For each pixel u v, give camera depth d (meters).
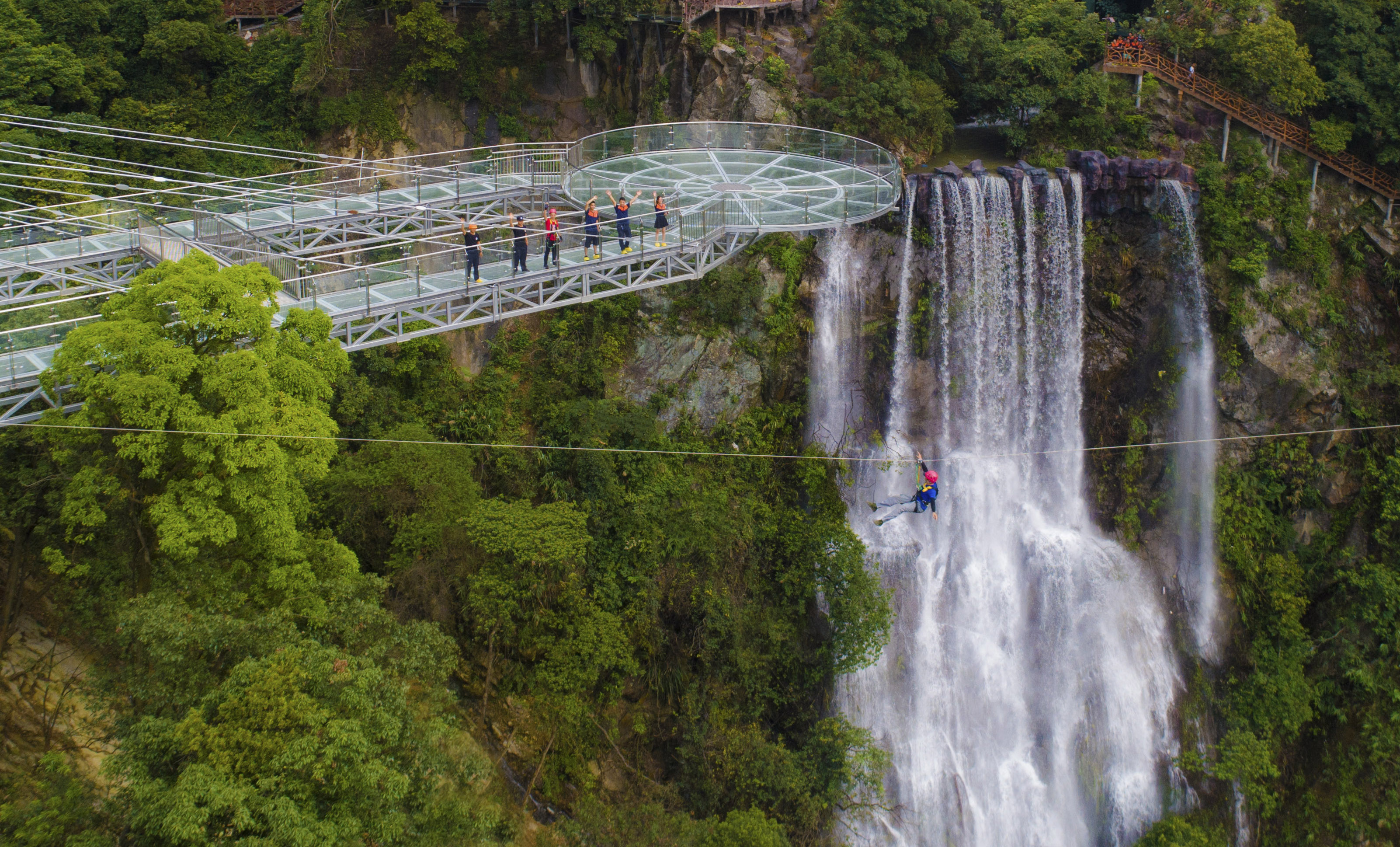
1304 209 56.16
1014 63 56.19
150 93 54.12
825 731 43.44
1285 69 56.50
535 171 50.00
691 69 55.94
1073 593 53.94
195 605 27.38
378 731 23.88
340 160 54.66
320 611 28.61
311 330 31.61
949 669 51.84
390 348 44.50
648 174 47.06
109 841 21.02
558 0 53.28
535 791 39.03
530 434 45.50
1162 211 53.69
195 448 27.30
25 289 37.97
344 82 54.91
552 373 46.47
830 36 54.19
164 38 53.22
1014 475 54.25
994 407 53.50
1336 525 55.34
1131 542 55.25
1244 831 50.81
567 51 56.91
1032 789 51.69
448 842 25.42
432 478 37.94
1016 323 52.78
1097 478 55.91
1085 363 54.84
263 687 22.80
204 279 28.61
